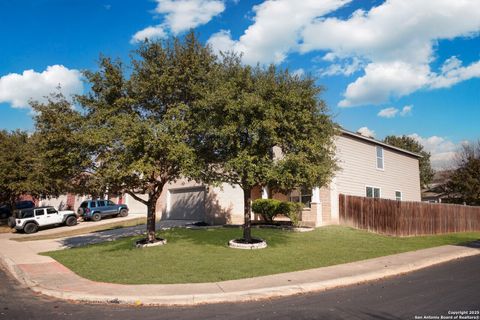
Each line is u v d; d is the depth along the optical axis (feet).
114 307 23.75
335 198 68.74
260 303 24.14
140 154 40.06
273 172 38.63
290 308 22.59
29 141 87.10
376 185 80.12
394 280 30.48
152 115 45.62
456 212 78.23
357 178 74.69
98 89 45.85
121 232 67.15
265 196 70.38
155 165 41.37
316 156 42.19
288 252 41.65
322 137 42.16
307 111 39.83
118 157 38.73
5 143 86.38
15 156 84.99
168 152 39.75
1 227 93.76
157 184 48.03
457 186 114.42
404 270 34.42
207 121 40.63
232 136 39.73
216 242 48.39
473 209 84.84
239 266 34.32
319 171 40.04
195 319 20.84
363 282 29.99
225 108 38.40
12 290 29.09
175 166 46.29
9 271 37.99
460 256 42.86
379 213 62.59
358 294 25.77
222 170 45.78
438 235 67.46
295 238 52.90
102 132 39.78
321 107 42.06
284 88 40.42
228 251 42.11
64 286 28.48
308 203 68.80
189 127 41.63
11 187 82.48
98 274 32.22
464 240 58.44
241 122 38.42
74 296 25.81
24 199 124.98
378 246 47.62
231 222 73.36
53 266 37.27
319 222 64.39
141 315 21.83
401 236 60.39
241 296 25.22
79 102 45.60
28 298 26.40
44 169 48.70
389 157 86.48
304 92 40.34
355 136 74.59
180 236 54.44
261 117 39.19
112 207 100.42
